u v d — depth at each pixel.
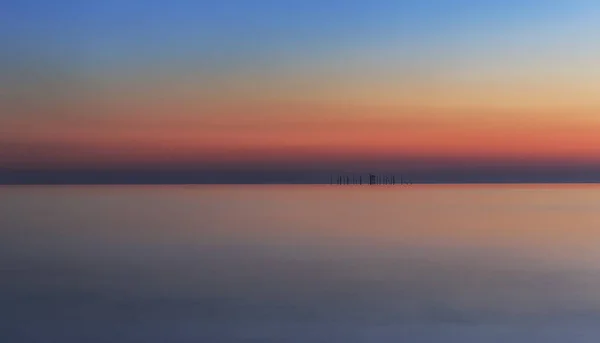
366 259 19.47
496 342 10.37
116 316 11.98
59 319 11.78
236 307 12.70
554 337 10.61
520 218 36.31
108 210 45.53
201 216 38.88
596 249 21.78
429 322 11.54
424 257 19.89
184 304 12.95
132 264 18.38
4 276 16.27
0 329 11.10
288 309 12.50
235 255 20.50
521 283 15.21
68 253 21.03
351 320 11.69
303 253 20.95
